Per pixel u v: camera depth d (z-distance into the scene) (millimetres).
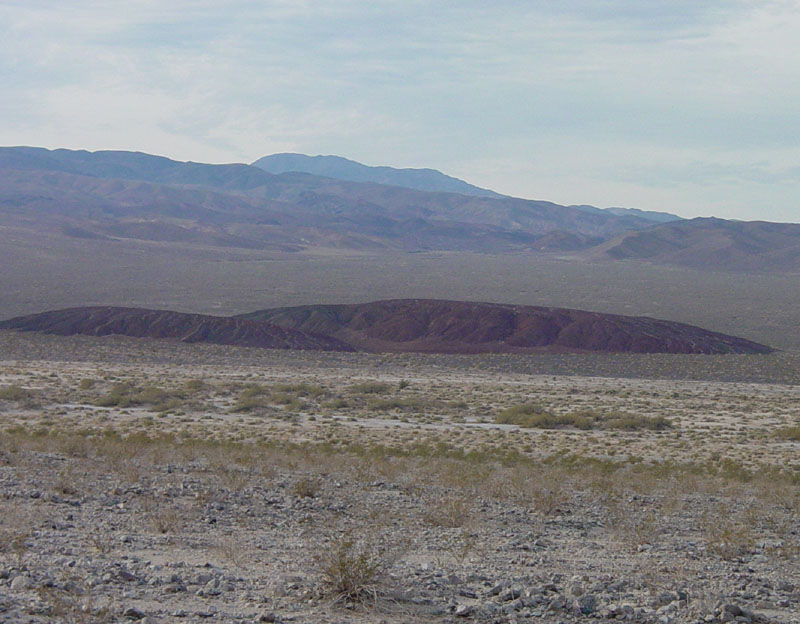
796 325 191750
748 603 11359
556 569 13188
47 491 17750
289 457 29875
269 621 8836
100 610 8641
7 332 100688
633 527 17766
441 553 13914
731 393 77562
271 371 83625
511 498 22078
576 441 45500
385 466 27344
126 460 25031
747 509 21359
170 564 11508
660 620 9906
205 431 43375
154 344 98062
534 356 103500
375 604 9680
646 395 72812
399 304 160500
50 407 52531
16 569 10125
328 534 14352
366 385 69000
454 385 76062
